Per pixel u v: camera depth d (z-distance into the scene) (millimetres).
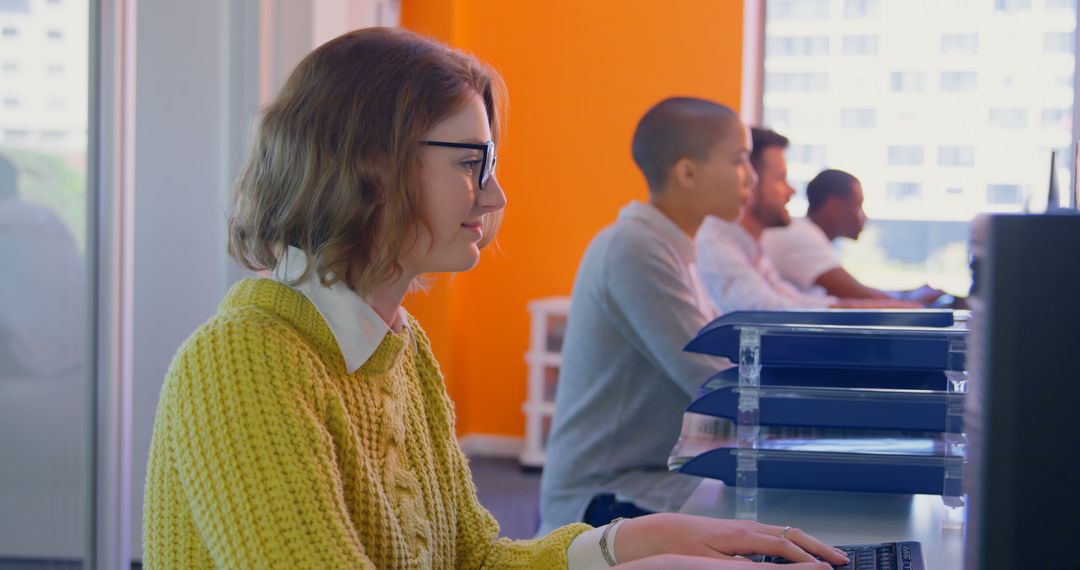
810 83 5277
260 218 1160
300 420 1035
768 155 4184
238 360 1040
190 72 3396
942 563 1353
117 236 2801
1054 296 700
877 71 5211
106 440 2816
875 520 1588
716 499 1714
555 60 5379
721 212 2645
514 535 4195
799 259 4223
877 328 1619
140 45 3404
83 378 2746
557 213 5426
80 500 2762
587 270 2406
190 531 1051
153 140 3416
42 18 2512
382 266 1139
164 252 3430
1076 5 5000
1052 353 701
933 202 5176
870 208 5230
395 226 1129
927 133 5172
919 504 1692
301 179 1129
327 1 3477
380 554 1140
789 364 1656
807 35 5270
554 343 5180
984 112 5113
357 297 1149
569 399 2385
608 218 5379
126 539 2914
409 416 1301
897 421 1604
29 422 2572
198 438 1021
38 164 2533
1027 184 5078
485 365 5543
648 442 2299
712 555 1264
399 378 1280
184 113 3406
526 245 5465
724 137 2590
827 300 4188
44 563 2643
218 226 3406
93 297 2760
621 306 2318
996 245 707
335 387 1118
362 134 1119
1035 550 705
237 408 1022
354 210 1114
